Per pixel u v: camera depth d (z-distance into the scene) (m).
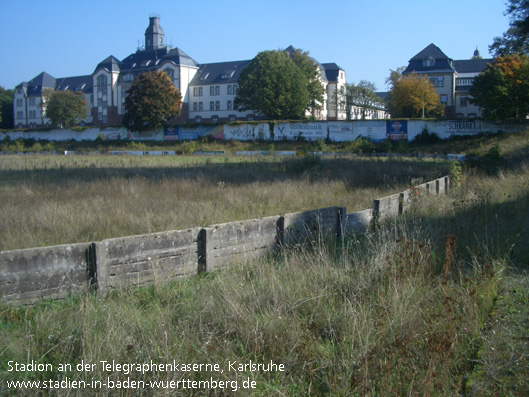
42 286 5.76
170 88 63.06
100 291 6.07
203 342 4.73
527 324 4.98
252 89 65.19
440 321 4.91
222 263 7.29
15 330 4.88
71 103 82.25
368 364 4.14
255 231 7.77
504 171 19.23
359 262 6.69
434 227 8.90
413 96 64.50
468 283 5.89
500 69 49.75
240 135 57.56
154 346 4.46
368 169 24.27
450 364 4.25
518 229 8.72
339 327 5.04
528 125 45.31
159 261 6.64
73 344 4.59
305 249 7.75
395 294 5.32
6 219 10.09
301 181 18.83
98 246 6.06
